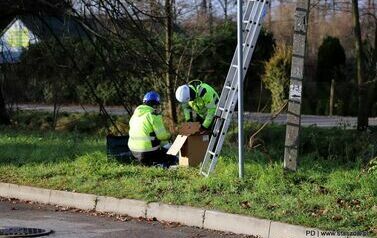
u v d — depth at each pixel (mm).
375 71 17000
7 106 21578
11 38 23359
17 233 7586
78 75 19844
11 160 11961
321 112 31266
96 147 13297
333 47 34688
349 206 7832
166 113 17797
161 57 17297
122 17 16953
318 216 7477
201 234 7617
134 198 8844
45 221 8359
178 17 20219
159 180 9719
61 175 10539
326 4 19562
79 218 8586
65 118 21938
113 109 27453
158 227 8008
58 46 19078
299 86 9109
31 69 21500
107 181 9914
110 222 8312
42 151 12734
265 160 11164
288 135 9305
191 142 10719
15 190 10062
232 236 7531
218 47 27578
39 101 26281
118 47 17219
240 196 8516
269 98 29109
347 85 30812
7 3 17984
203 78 28094
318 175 9438
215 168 10109
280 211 7762
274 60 26234
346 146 12875
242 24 9250
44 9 17922
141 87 18906
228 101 9750
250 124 15852
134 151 11039
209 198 8500
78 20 16844
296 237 7117
